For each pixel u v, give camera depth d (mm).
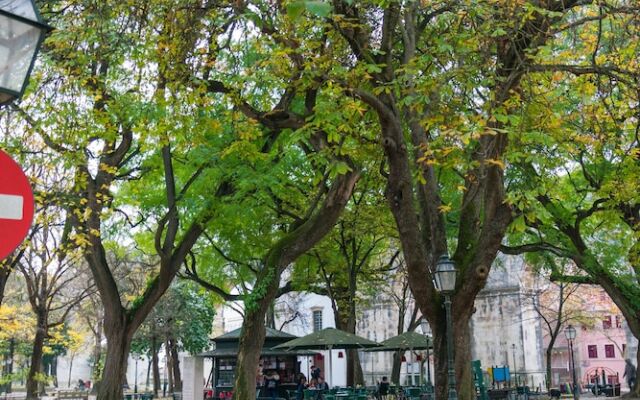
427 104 11859
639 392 26469
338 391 25719
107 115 13930
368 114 13500
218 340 31141
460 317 11219
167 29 12297
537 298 43938
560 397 31969
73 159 13695
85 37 13055
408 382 44812
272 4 11688
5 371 50781
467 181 12805
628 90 11992
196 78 11914
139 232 27047
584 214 21953
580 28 15219
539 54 10812
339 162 10492
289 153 20547
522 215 9805
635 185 15688
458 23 12555
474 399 11312
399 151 10859
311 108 13375
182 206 20234
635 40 12594
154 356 42875
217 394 29812
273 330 31594
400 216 11031
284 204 24016
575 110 16641
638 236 16031
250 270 28453
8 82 3938
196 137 12969
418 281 11242
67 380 78062
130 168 22969
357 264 30656
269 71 13047
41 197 14578
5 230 3514
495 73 11672
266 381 28641
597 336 61312
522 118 10734
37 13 4109
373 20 13570
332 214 17031
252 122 12352
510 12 10992
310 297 53406
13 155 14227
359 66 10812
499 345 45844
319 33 13188
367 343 24859
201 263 28203
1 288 21781
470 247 12195
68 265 32688
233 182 19891
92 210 16109
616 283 23734
